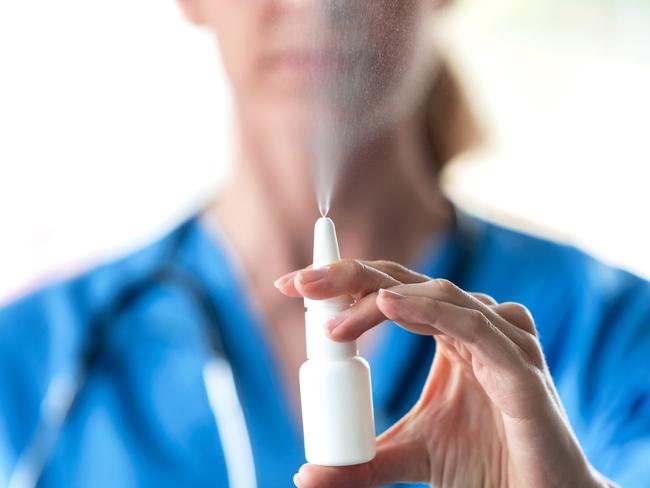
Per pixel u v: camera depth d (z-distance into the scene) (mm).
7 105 1750
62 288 1398
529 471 674
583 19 1951
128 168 1705
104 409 1311
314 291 634
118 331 1345
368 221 1282
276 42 1015
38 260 1603
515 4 1907
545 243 1351
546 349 1299
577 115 1964
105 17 1807
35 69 1773
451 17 1280
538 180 1870
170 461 1279
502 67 1905
